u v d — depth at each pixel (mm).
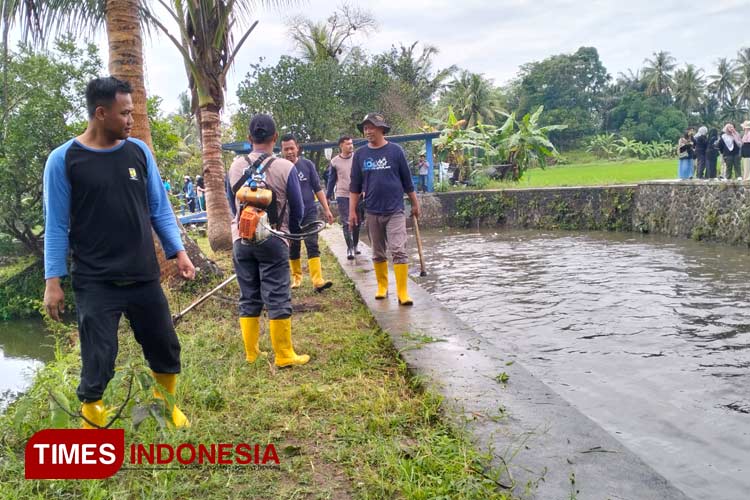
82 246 2848
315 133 23391
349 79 25328
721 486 3254
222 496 2580
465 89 48156
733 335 6137
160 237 3193
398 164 6090
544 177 32062
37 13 7664
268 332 5309
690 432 3971
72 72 14273
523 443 2928
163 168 17266
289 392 3736
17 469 2832
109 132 2818
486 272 10719
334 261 9891
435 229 20516
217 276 7363
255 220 4129
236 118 23703
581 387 4859
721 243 13031
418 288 6961
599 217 17625
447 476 2580
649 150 61281
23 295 13492
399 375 4156
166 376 3281
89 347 2875
